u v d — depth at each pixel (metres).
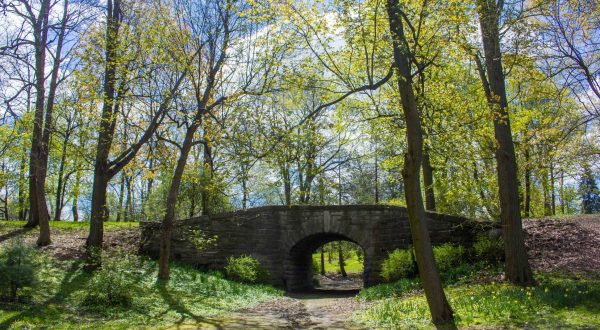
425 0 10.23
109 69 15.38
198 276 18.42
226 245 21.30
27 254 11.62
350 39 10.81
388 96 15.44
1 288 10.97
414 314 11.05
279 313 13.78
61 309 11.17
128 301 12.44
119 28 15.94
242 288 18.19
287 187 26.02
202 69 16.17
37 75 17.33
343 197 35.53
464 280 14.82
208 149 16.55
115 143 16.86
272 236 21.78
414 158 9.70
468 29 11.09
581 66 12.59
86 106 17.38
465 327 9.26
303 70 13.20
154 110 16.41
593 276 12.77
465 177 17.86
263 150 13.65
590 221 19.25
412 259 17.69
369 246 20.52
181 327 10.75
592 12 12.34
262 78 14.98
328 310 14.61
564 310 9.69
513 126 16.44
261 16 11.73
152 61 15.13
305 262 24.88
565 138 14.09
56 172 32.47
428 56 12.04
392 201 27.48
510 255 13.25
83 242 19.27
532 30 12.25
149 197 27.97
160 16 15.49
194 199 25.80
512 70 13.86
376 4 10.34
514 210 13.34
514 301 10.23
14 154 28.59
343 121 14.51
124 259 14.32
